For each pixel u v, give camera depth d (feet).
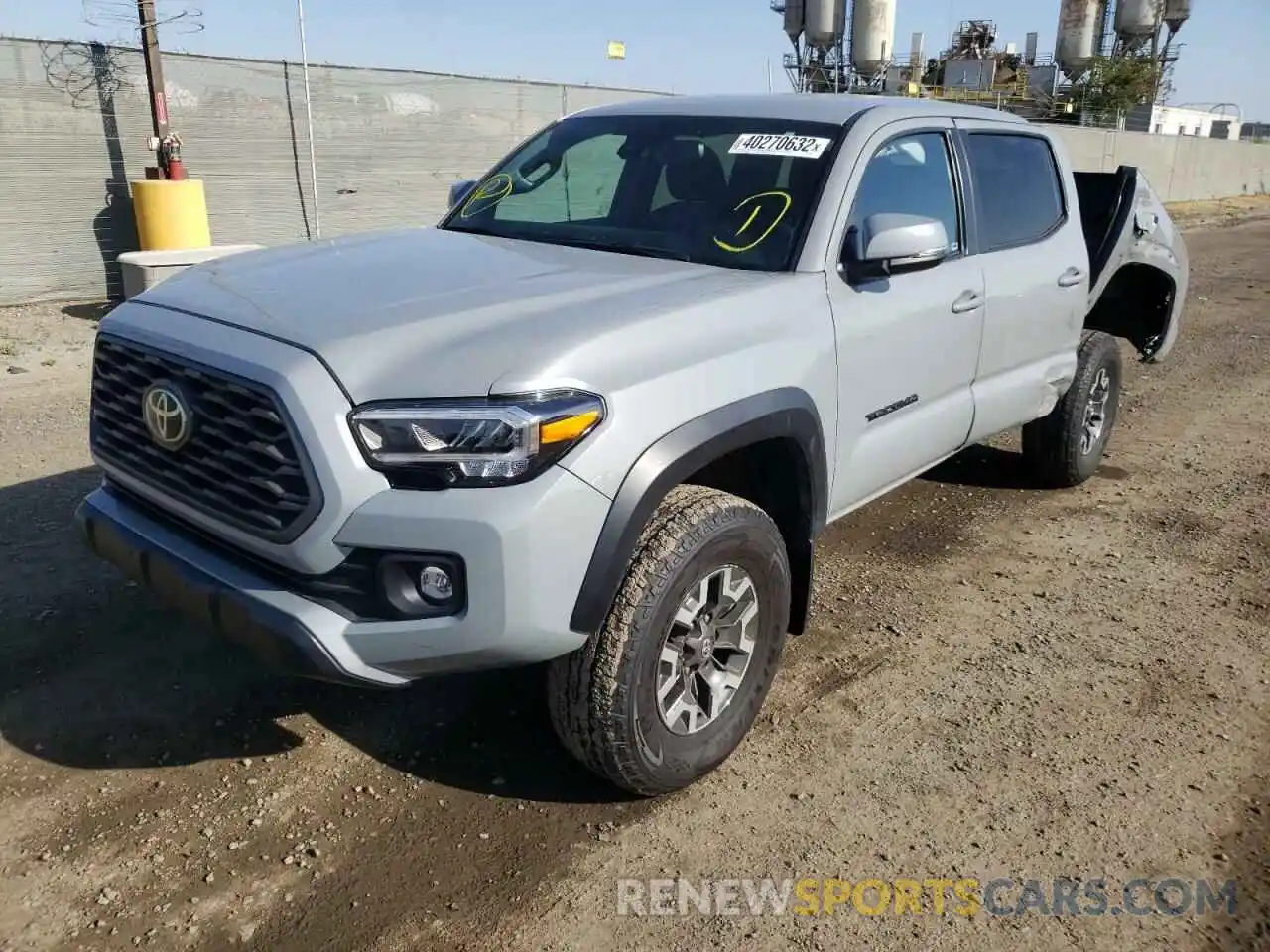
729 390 9.62
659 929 8.53
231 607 8.66
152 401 9.21
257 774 10.28
